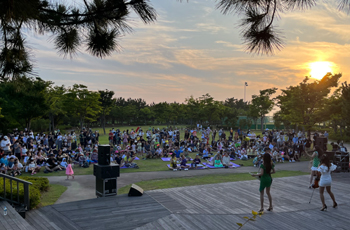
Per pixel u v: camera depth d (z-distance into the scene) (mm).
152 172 16047
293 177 11883
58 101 41469
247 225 6082
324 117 32562
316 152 9797
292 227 6008
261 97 56312
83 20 3828
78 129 53875
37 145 21188
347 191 9438
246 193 8977
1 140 17625
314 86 31641
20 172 14930
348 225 6156
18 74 3666
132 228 5832
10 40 3391
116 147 20938
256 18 2936
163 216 6539
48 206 7234
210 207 7367
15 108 30906
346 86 32219
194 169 17375
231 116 61188
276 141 25734
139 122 84688
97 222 6137
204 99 61719
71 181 13430
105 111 55906
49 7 3564
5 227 5613
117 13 3607
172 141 27203
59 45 4031
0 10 2857
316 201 8094
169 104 70938
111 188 8227
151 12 3320
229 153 21781
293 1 2793
